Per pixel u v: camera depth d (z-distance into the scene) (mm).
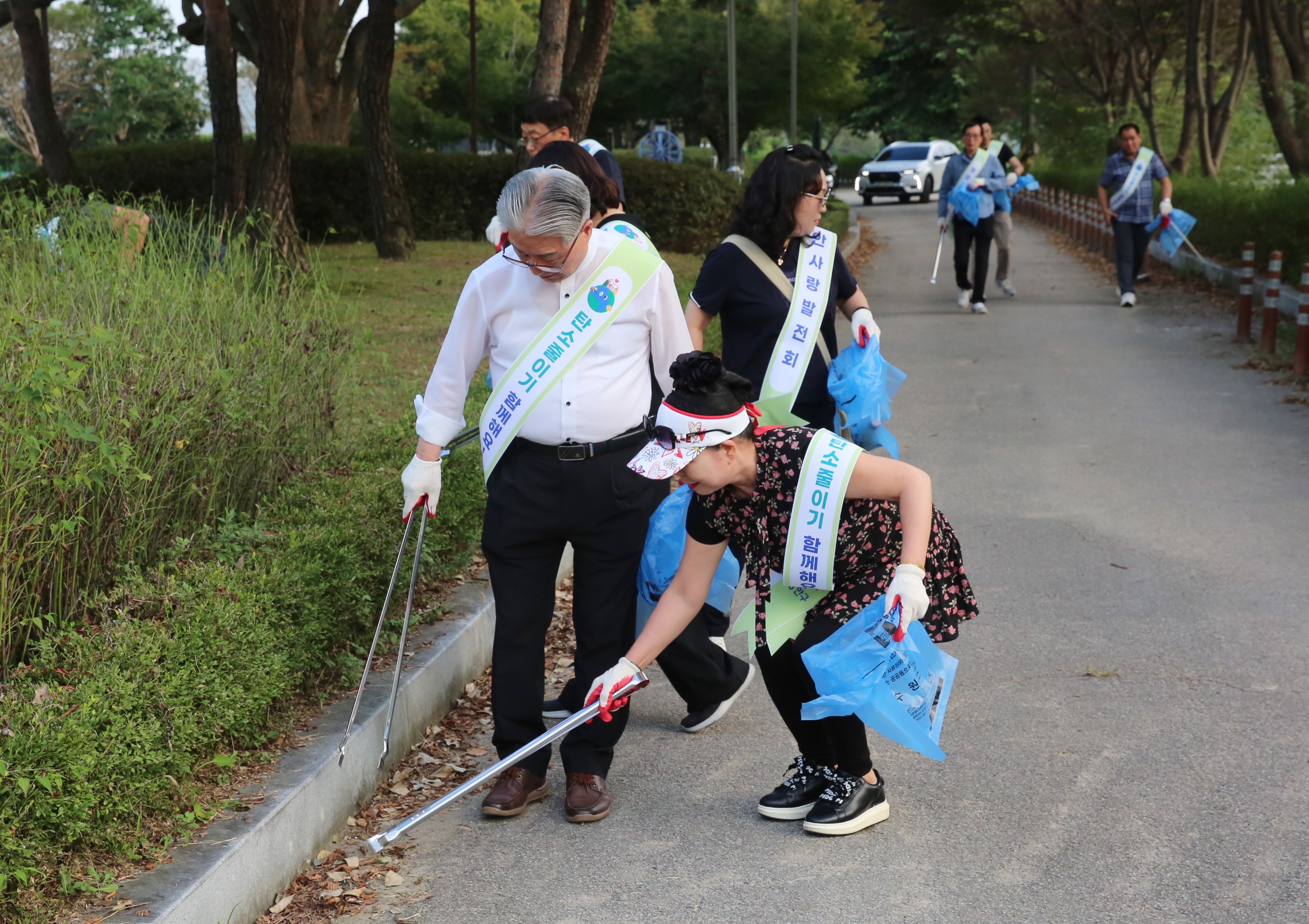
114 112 54969
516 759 3275
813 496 3113
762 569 3312
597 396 3562
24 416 3633
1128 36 29094
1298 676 4480
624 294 3566
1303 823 3471
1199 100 24156
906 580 3010
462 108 45281
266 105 12578
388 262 16859
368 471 5273
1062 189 26859
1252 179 26859
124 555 4164
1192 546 5988
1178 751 3951
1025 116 36656
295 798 3332
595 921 3170
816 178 4352
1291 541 5984
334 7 22969
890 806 3713
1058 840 3461
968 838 3502
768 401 4242
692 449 3037
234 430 4758
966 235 14039
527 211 3311
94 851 2951
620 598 3736
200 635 3467
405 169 20719
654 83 43188
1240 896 3137
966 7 37375
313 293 6219
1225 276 14641
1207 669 4586
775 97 43500
